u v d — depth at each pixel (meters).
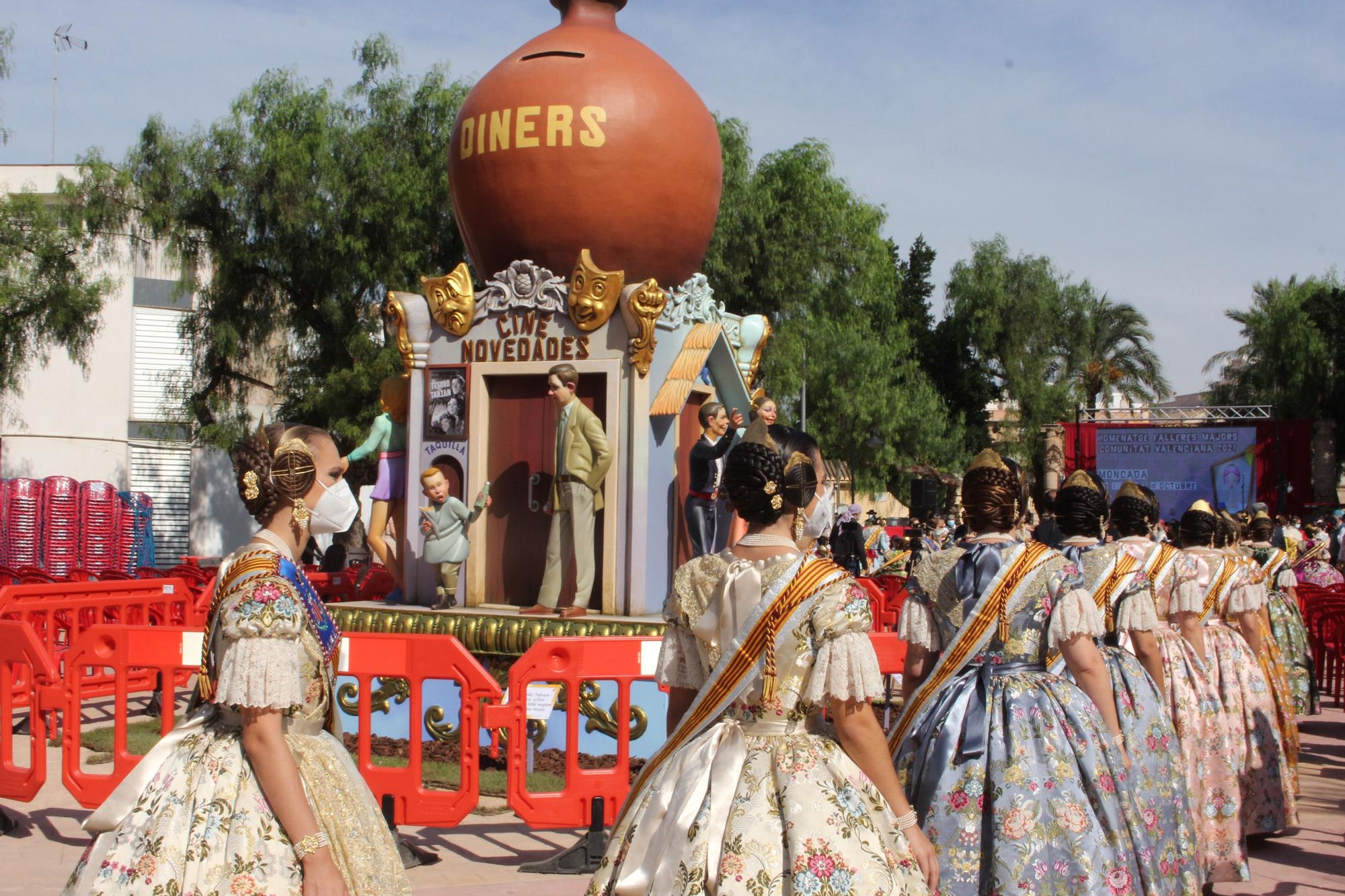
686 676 3.36
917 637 4.09
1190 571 5.79
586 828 6.45
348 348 22.53
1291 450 35.78
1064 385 51.28
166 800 2.96
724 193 25.42
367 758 5.81
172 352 32.12
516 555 8.88
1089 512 5.18
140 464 31.94
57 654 9.60
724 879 3.00
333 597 13.86
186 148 22.89
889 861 3.04
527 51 9.14
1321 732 10.49
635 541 8.42
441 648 5.75
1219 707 5.75
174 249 23.08
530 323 8.77
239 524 33.12
